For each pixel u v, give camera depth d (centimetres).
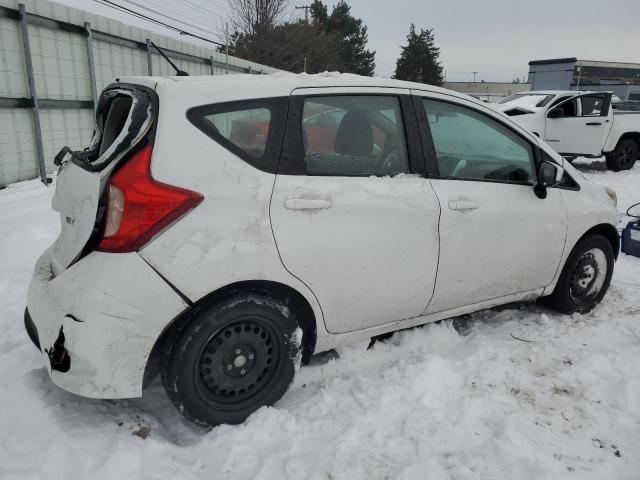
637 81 4588
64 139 829
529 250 347
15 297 400
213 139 243
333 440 246
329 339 285
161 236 227
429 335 345
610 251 402
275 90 263
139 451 236
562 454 237
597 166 1358
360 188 277
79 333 221
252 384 261
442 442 243
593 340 349
